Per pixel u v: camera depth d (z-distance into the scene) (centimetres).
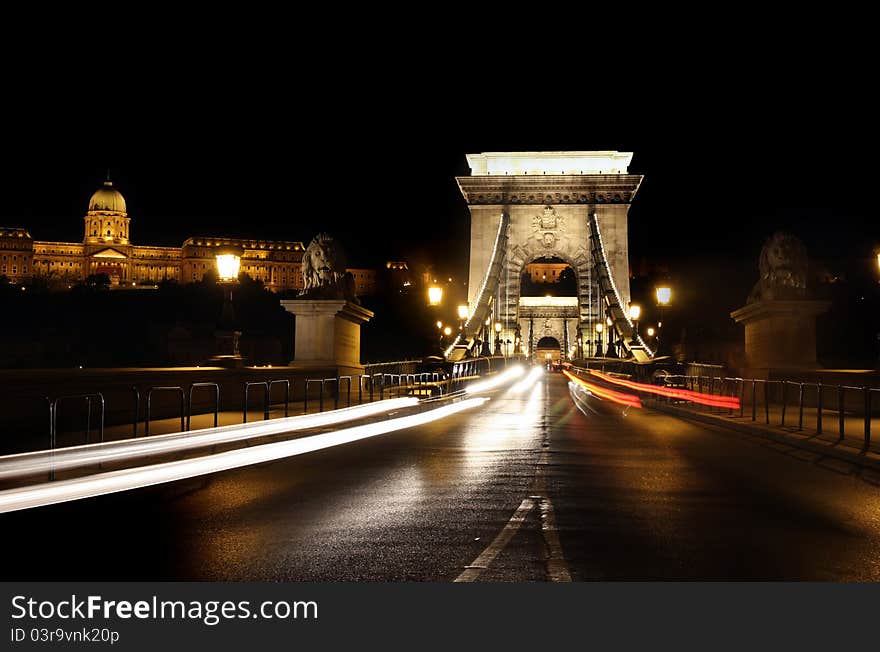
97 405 1619
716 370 3259
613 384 5269
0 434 1334
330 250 3003
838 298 8512
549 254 9875
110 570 699
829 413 2366
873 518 916
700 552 756
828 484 1163
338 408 2375
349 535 827
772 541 802
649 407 3136
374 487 1130
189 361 13212
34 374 1427
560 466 1357
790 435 1723
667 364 3953
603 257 9269
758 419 2183
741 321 3206
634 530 850
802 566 710
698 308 11094
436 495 1066
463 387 4356
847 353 8069
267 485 1141
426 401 3192
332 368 2903
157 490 1081
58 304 16100
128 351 13625
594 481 1192
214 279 16888
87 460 1235
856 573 691
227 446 1500
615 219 9812
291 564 716
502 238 9712
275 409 2330
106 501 997
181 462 1299
